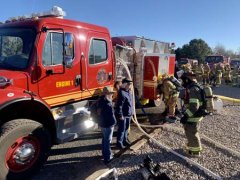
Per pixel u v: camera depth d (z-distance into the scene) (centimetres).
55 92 486
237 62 3058
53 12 509
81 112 552
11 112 433
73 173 472
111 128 495
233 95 1419
